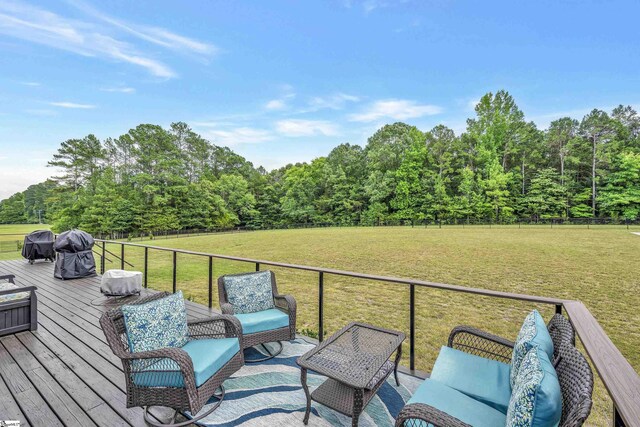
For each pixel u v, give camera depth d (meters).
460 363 1.83
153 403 1.76
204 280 7.70
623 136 29.28
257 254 12.42
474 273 7.84
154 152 30.00
